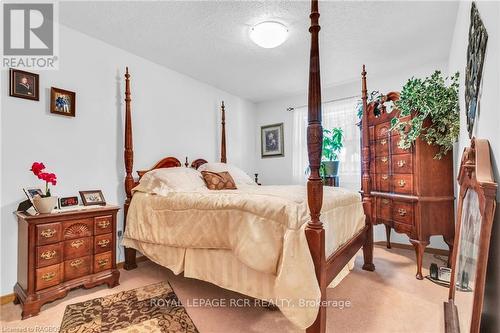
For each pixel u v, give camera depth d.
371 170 2.98
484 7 1.27
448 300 1.82
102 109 2.68
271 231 1.51
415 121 2.37
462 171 1.53
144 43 2.73
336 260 1.65
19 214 1.92
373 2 2.06
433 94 2.35
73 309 1.86
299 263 1.33
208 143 3.94
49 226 1.89
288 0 2.04
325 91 4.06
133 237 2.45
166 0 2.05
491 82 1.16
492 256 1.14
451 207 2.41
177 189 2.49
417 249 2.39
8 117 2.05
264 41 2.37
